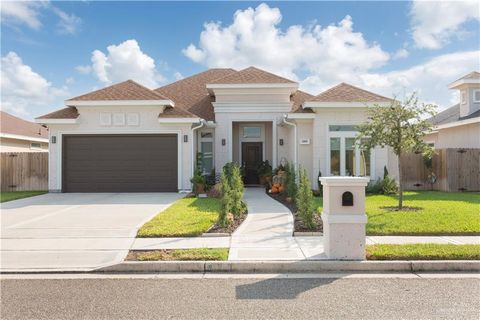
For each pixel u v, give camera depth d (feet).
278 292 16.71
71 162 55.47
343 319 13.78
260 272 20.02
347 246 20.86
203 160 62.90
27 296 16.43
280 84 59.36
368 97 51.70
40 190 61.05
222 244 24.26
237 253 22.09
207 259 20.90
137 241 25.34
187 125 54.85
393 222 29.09
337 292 16.66
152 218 32.71
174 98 69.67
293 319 13.82
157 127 54.85
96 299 16.03
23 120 91.30
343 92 53.47
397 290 16.88
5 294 16.70
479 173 55.21
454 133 68.28
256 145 65.87
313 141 51.98
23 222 31.81
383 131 35.50
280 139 60.44
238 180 35.63
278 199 45.93
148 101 53.72
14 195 52.60
